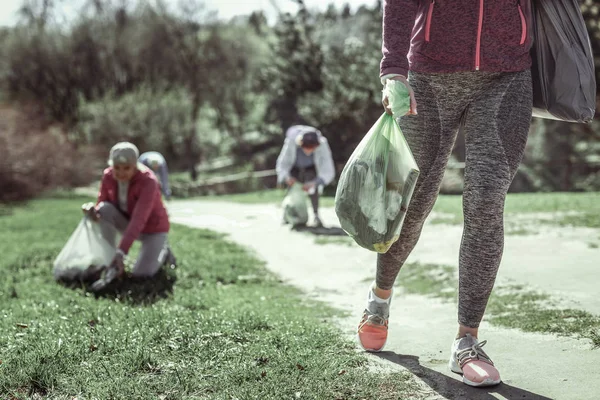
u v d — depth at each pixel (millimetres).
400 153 2848
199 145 39750
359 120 30203
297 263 7609
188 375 2930
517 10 2879
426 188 3029
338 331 3838
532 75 3057
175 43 41938
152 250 6402
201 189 29891
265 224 11602
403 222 3078
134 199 6277
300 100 32844
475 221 2861
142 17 42969
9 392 2797
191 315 4023
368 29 33344
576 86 2926
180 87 41844
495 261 2879
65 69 42438
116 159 6098
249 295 5656
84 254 6191
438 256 7062
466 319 2941
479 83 2928
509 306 4402
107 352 3283
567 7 2947
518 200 12422
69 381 2904
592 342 3320
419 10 2982
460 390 2746
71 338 3506
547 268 5707
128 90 42906
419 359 3230
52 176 28062
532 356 3184
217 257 7719
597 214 8977
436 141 3002
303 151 10727
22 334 3650
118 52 42844
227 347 3316
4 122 27016
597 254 6191
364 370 3002
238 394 2691
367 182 2840
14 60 42094
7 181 24062
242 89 42969
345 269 7094
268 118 39781
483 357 2848
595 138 26797
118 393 2721
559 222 8422
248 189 31000
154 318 3943
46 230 11750
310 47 35094
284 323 3887
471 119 2934
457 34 2879
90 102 40375
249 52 41969
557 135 28016
